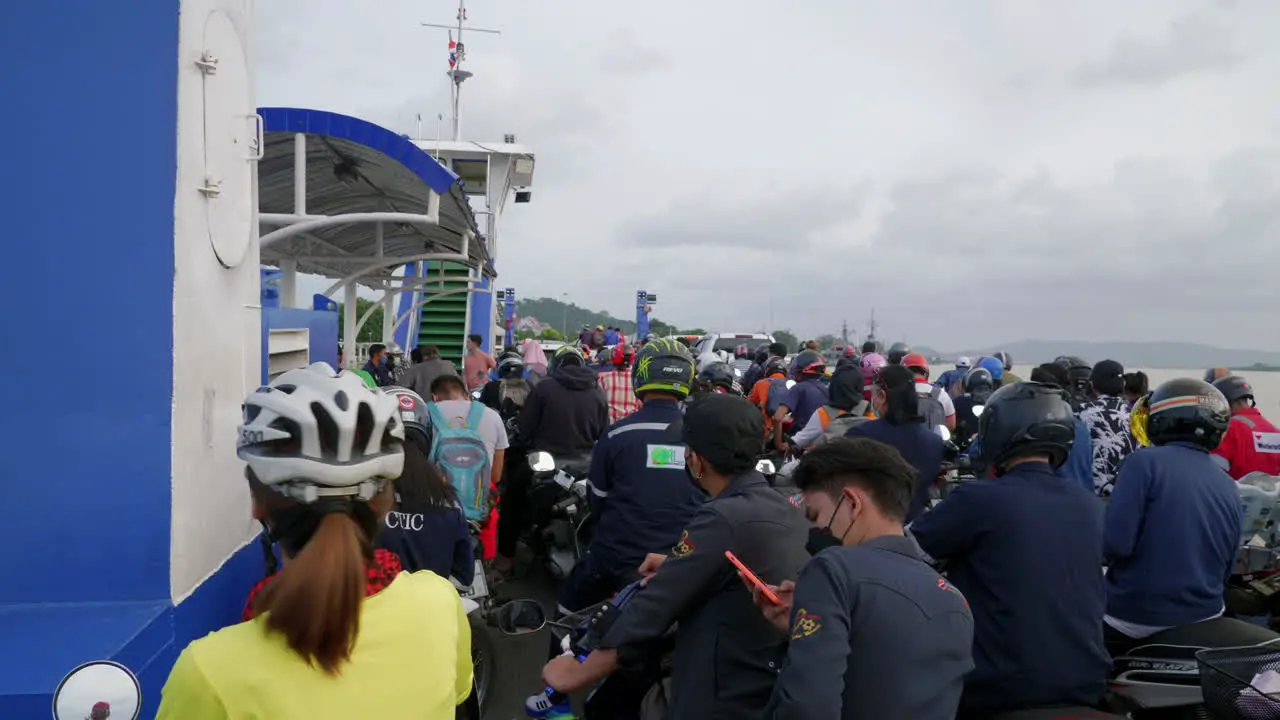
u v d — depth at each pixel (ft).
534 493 21.98
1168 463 11.21
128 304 7.45
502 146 61.82
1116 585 11.56
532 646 19.19
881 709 6.75
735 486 9.46
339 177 27.58
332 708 4.95
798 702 6.54
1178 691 10.09
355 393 5.48
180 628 7.68
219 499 8.89
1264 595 13.87
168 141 7.52
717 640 8.84
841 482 7.91
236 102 9.35
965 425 31.68
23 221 7.30
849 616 6.93
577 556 20.97
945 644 6.98
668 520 13.15
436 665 5.42
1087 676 9.11
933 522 9.71
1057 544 9.17
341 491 5.29
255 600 5.57
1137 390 25.58
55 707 6.07
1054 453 9.64
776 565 8.84
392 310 47.32
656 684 10.39
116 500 7.46
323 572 4.96
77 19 7.34
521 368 30.71
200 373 8.26
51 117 7.31
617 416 28.32
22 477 7.34
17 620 7.10
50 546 7.40
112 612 7.31
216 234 8.68
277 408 5.32
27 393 7.33
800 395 28.04
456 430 16.47
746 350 80.38
